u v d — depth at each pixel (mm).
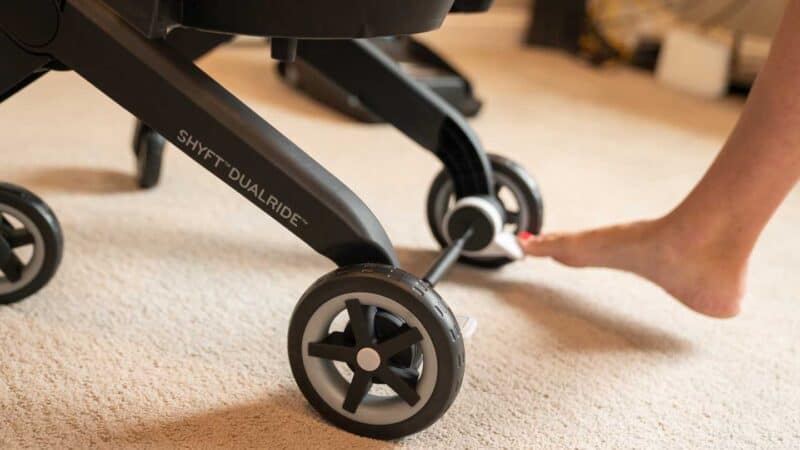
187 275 1491
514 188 1555
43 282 1387
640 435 1275
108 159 1817
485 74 2854
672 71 2885
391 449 1228
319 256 1577
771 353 1436
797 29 1270
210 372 1312
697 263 1404
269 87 2439
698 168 2098
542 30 3258
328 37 1170
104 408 1245
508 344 1410
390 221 1694
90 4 1197
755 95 1328
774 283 1601
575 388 1341
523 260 1617
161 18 1151
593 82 2881
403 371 1223
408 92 1466
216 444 1212
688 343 1445
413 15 1188
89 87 2285
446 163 1517
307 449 1217
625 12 3123
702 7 3090
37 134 1888
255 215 1678
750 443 1277
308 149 1959
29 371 1285
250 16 1155
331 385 1240
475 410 1291
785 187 1342
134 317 1393
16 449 1186
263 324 1404
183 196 1714
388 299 1193
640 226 1450
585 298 1529
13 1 1199
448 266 1411
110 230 1581
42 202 1370
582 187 1892
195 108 1205
